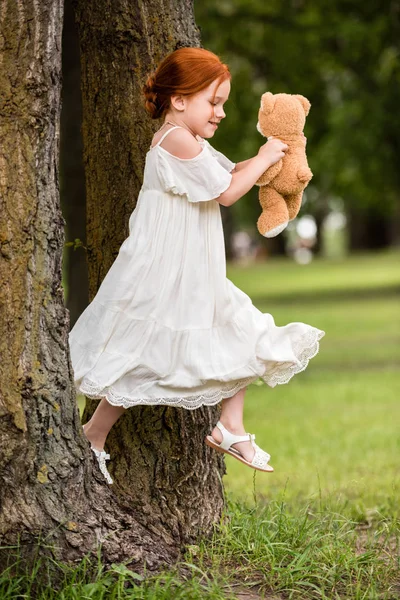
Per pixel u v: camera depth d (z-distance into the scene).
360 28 21.81
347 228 68.12
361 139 24.78
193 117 5.07
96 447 5.17
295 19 22.12
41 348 4.81
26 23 4.70
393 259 54.38
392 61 22.42
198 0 21.34
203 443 5.84
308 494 8.34
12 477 4.75
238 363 5.09
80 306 16.98
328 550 5.54
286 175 5.20
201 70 5.02
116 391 4.95
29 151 4.76
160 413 5.74
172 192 5.05
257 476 9.46
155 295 5.00
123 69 5.83
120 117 5.84
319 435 11.39
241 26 21.67
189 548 5.39
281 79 22.66
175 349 5.03
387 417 12.55
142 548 5.03
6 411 4.73
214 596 4.75
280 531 5.73
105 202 5.92
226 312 5.14
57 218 4.90
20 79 4.72
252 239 75.81
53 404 4.82
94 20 5.83
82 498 4.95
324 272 47.78
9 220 4.76
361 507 7.54
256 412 13.48
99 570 4.77
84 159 6.04
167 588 4.70
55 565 4.75
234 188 5.00
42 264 4.83
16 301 4.76
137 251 5.02
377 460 9.84
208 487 5.85
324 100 24.98
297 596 5.01
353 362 18.53
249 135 21.97
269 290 37.78
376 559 5.53
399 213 56.41
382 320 25.22
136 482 5.69
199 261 5.09
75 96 16.94
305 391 15.24
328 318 26.09
